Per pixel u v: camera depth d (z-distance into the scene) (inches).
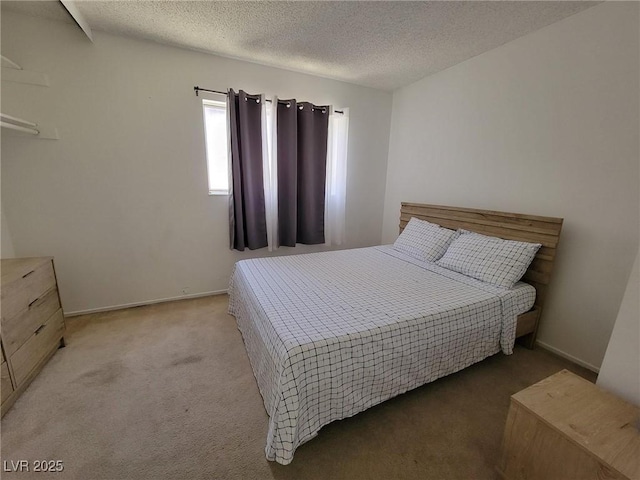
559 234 76.4
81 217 93.1
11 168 82.8
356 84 127.4
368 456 50.3
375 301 66.6
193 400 61.9
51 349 74.2
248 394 63.9
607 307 72.5
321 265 94.1
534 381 70.4
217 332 89.2
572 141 75.5
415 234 110.7
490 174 96.6
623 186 67.7
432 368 62.0
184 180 104.7
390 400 63.3
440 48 92.7
